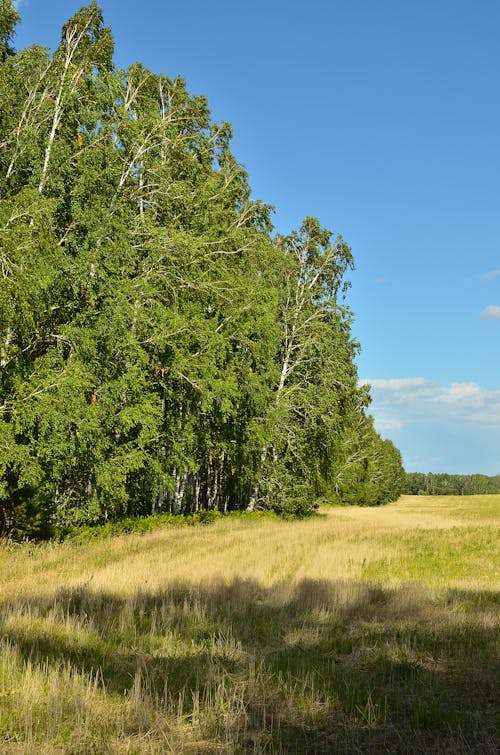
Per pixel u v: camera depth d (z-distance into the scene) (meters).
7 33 23.97
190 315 27.55
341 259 38.19
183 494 35.31
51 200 20.30
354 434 53.22
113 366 24.03
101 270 22.92
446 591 12.61
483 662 7.41
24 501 20.52
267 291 31.42
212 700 5.98
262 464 37.41
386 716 5.71
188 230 29.36
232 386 28.00
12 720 5.35
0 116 22.45
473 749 5.05
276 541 22.44
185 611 9.72
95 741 5.04
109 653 7.54
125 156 25.66
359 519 46.97
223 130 33.91
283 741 5.22
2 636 7.80
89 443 22.44
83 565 15.51
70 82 23.20
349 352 39.31
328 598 11.16
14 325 19.44
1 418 19.81
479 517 55.91
